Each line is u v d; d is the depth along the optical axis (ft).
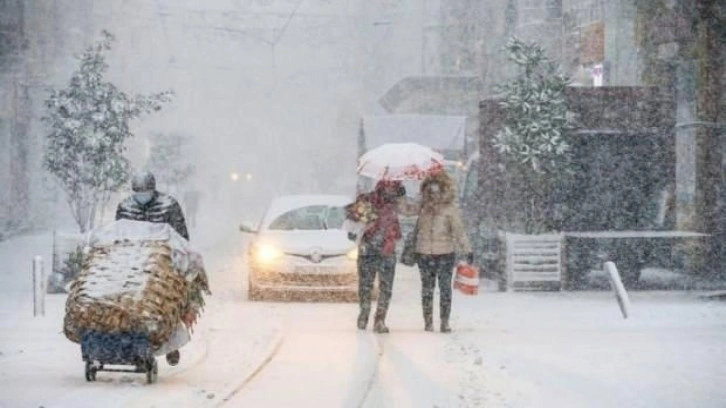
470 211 258.16
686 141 228.84
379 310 137.69
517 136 212.43
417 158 139.44
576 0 324.19
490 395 91.76
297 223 189.47
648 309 168.35
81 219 238.07
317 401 89.76
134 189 105.60
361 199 138.31
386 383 98.48
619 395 91.15
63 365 107.86
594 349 120.06
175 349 99.71
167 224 100.68
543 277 204.03
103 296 94.48
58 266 197.47
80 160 235.81
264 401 89.81
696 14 229.25
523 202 213.05
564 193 220.64
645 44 250.78
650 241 209.05
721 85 225.56
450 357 114.21
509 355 115.34
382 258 137.69
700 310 166.30
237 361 110.83
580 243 207.62
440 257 138.41
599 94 219.20
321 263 178.29
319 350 120.26
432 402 89.10
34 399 88.28
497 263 217.77
